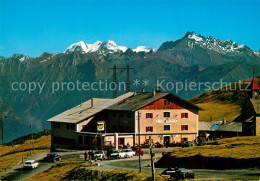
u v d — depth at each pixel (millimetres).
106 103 129750
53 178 75625
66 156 102750
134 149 101625
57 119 129375
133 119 114812
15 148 160250
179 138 117688
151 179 58906
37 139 173375
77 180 70000
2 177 85312
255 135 107250
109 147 106625
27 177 83812
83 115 124438
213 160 69688
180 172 57594
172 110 117438
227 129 136875
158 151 102000
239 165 66062
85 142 116125
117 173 65938
